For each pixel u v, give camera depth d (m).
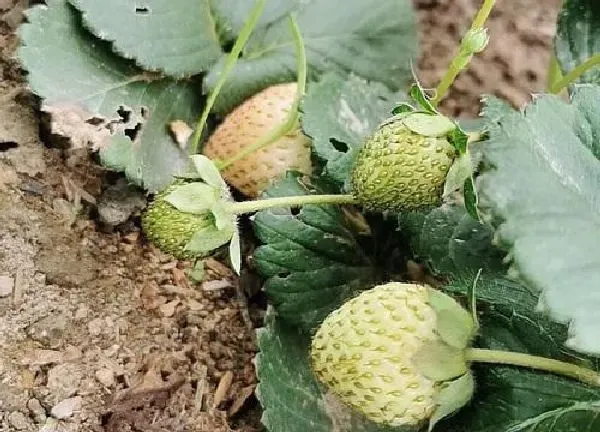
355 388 0.14
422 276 0.18
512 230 0.12
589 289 0.12
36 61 0.18
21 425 0.16
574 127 0.14
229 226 0.15
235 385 0.17
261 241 0.17
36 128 0.18
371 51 0.22
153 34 0.19
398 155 0.15
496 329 0.15
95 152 0.18
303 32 0.21
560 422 0.15
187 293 0.18
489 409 0.15
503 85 0.26
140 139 0.19
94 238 0.18
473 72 0.26
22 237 0.17
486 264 0.16
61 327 0.17
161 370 0.17
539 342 0.15
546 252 0.12
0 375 0.16
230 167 0.19
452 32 0.26
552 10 0.27
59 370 0.16
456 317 0.14
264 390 0.16
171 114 0.20
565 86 0.19
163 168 0.19
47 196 0.18
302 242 0.17
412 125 0.14
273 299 0.17
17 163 0.18
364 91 0.19
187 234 0.15
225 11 0.20
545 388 0.15
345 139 0.18
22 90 0.19
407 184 0.15
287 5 0.21
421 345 0.14
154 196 0.18
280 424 0.16
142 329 0.17
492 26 0.27
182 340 0.18
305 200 0.16
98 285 0.17
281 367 0.17
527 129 0.13
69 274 0.17
